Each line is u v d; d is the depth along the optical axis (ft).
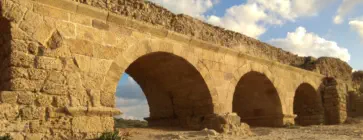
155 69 50.57
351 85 92.48
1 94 27.96
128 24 38.78
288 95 65.21
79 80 33.19
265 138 39.91
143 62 48.93
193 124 49.85
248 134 47.03
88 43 34.68
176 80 50.67
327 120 77.87
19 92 28.94
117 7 38.86
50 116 30.32
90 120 32.89
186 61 45.88
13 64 29.12
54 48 31.96
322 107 77.51
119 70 37.04
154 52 41.60
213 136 39.86
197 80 48.47
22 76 29.45
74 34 33.76
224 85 50.78
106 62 35.88
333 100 77.46
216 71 49.93
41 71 30.66
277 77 62.90
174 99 53.42
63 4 33.19
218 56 50.72
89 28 35.12
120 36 37.81
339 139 37.60
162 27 42.78
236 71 53.31
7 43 30.09
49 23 32.09
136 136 39.17
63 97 31.68
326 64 82.53
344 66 90.99
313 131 51.08
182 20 47.06
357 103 87.97
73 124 31.50
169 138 37.52
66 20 33.42
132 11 40.34
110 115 34.60
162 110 55.93
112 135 32.76
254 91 65.26
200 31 49.49
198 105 50.21
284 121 62.49
